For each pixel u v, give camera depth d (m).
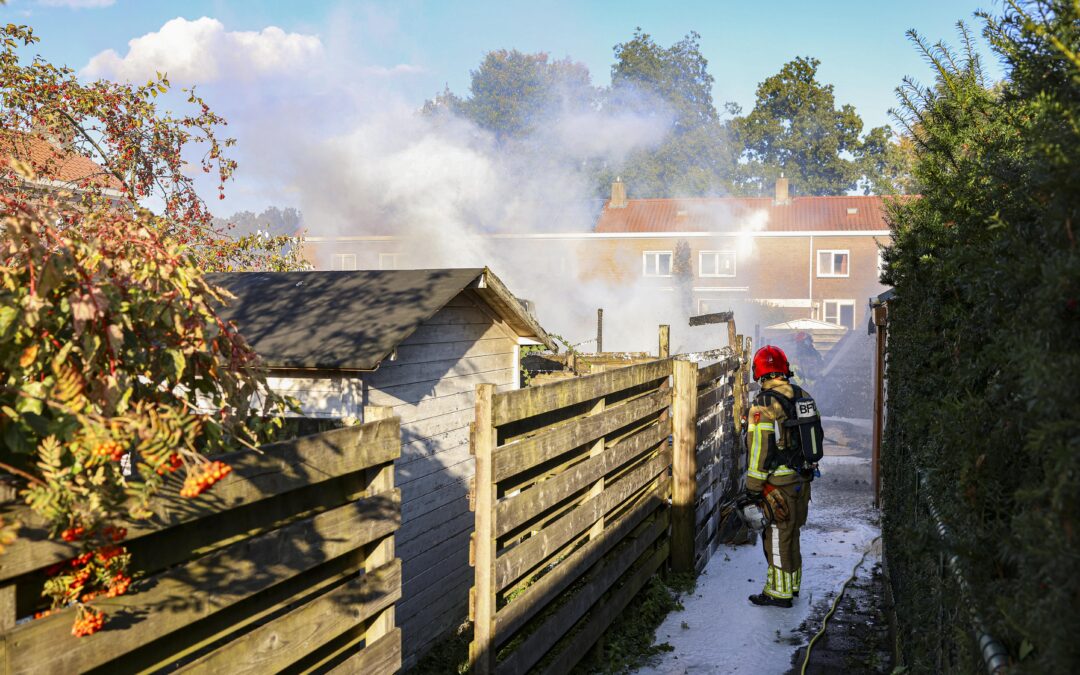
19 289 2.33
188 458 2.37
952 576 2.36
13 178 7.51
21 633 1.93
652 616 6.52
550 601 4.91
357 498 3.35
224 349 2.96
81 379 2.26
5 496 1.98
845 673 5.39
